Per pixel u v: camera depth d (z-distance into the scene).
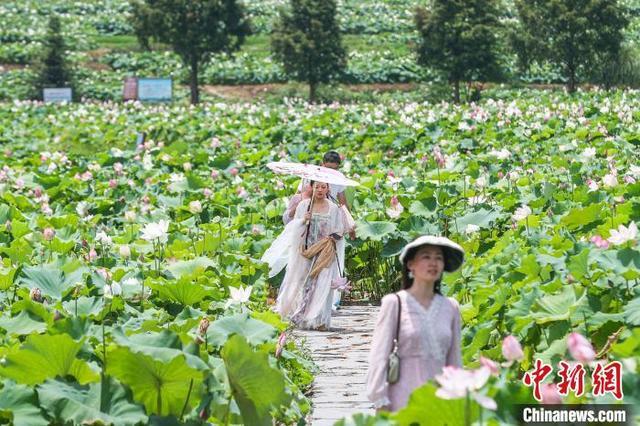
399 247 28.78
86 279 19.83
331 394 18.20
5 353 14.41
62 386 12.13
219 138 60.56
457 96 102.19
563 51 97.00
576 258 17.47
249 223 33.72
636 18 140.25
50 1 160.25
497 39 102.88
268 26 146.38
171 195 38.06
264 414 12.81
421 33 101.50
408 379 11.98
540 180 35.47
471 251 26.58
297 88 115.94
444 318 12.18
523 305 16.58
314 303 24.20
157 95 96.12
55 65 114.81
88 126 70.88
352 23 142.50
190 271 23.36
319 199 24.50
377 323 12.23
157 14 106.19
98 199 37.56
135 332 16.11
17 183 37.12
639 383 10.97
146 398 12.59
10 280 20.20
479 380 9.15
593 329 15.29
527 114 59.03
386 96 110.31
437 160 34.91
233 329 14.72
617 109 56.94
